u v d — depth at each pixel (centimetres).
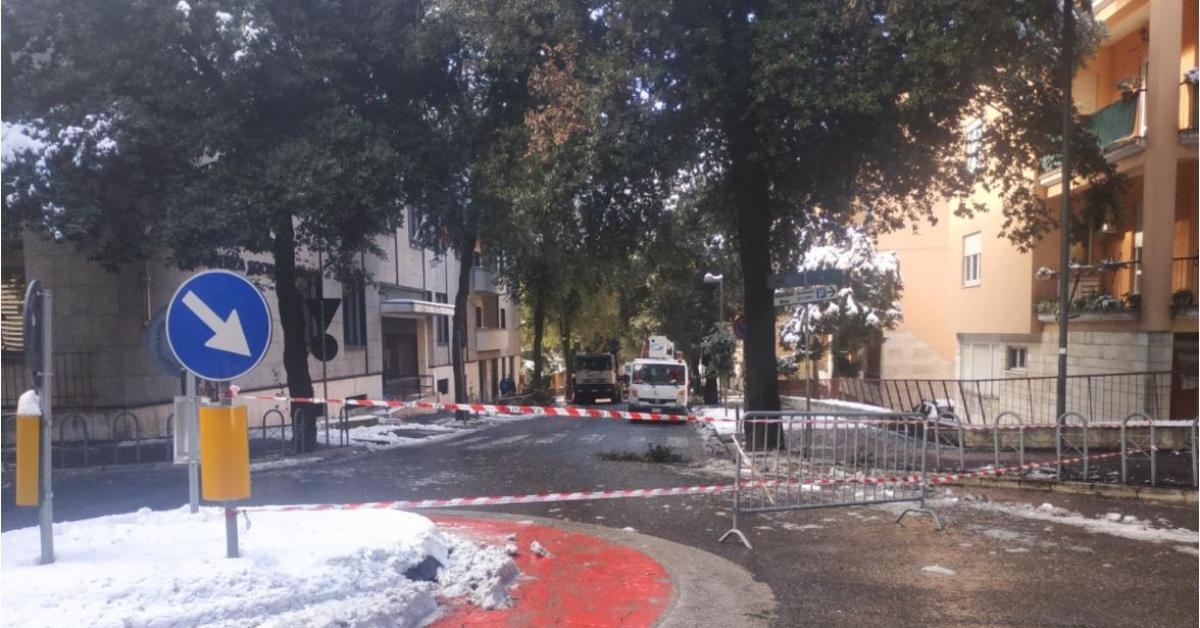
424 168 1471
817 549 734
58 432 1627
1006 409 1884
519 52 1288
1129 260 1577
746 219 1441
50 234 1259
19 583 476
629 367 2881
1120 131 1528
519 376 5250
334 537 611
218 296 579
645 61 1191
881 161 1333
